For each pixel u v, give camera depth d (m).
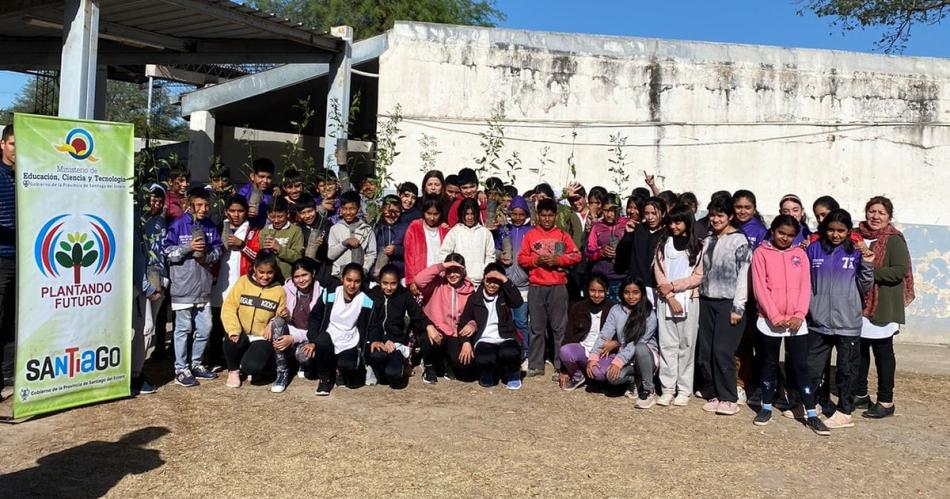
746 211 6.11
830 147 10.91
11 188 5.38
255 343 6.25
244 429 5.15
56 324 5.25
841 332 5.70
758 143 10.88
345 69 8.82
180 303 6.17
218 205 6.98
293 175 7.18
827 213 6.21
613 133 10.79
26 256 5.07
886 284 6.00
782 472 4.72
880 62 10.95
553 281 7.00
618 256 6.98
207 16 7.43
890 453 5.16
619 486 4.38
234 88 11.58
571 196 8.14
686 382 6.21
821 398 6.28
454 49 10.63
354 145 12.94
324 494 4.13
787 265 5.69
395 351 6.42
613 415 5.85
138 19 7.82
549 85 10.75
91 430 5.01
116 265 5.59
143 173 5.96
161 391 6.05
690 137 10.83
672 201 7.12
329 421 5.39
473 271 6.80
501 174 10.77
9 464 4.41
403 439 5.06
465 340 6.55
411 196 7.47
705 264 6.05
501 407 5.96
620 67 10.80
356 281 6.21
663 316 6.20
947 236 10.17
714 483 4.49
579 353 6.49
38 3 6.57
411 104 10.63
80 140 5.32
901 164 10.93
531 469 4.59
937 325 10.20
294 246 6.68
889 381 6.08
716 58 10.82
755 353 6.40
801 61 10.89
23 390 5.10
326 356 6.07
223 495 4.08
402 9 23.56
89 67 6.16
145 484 4.19
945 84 10.94
